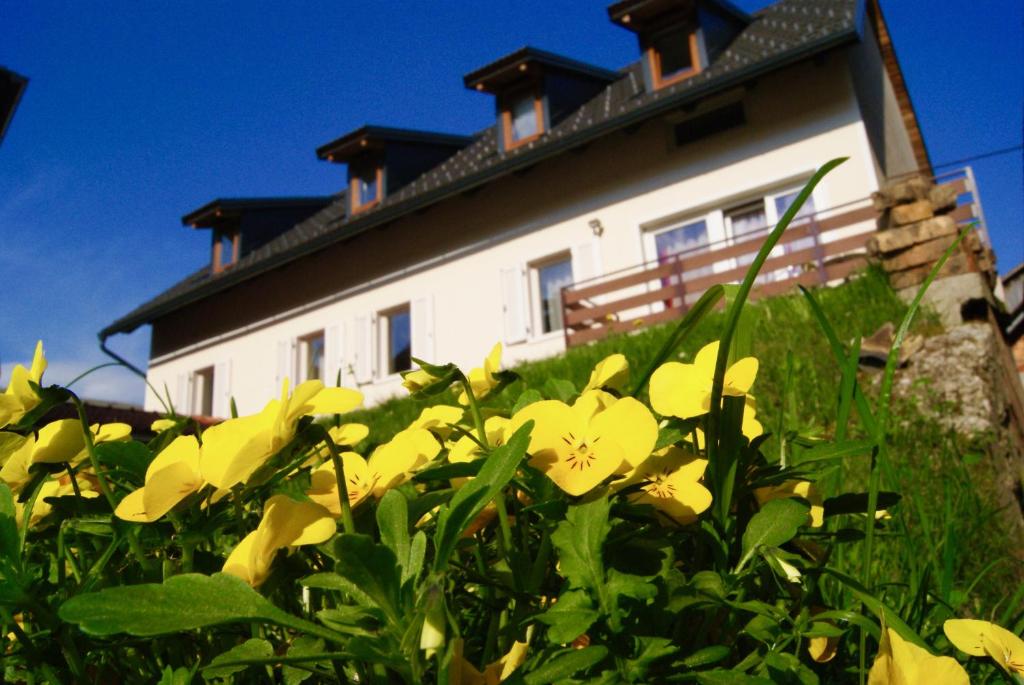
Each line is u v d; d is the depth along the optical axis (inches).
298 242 598.9
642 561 21.5
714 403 24.5
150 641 23.6
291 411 19.9
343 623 18.7
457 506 17.7
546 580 25.4
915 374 155.7
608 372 31.0
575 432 23.2
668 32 478.9
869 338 171.2
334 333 560.7
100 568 23.6
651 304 432.1
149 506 21.1
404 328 550.3
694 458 25.5
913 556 40.6
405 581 18.1
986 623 23.6
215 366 627.5
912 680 18.9
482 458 23.0
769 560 23.1
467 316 497.7
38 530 28.0
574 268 459.8
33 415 24.8
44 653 23.4
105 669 24.9
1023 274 373.1
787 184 406.6
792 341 190.5
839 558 49.1
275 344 593.9
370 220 516.4
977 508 82.0
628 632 20.4
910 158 613.3
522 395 29.7
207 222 705.6
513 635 22.5
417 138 604.1
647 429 22.9
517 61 512.7
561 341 456.8
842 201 386.9
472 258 502.9
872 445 25.6
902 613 38.9
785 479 26.6
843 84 394.6
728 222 425.1
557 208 473.1
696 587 22.4
